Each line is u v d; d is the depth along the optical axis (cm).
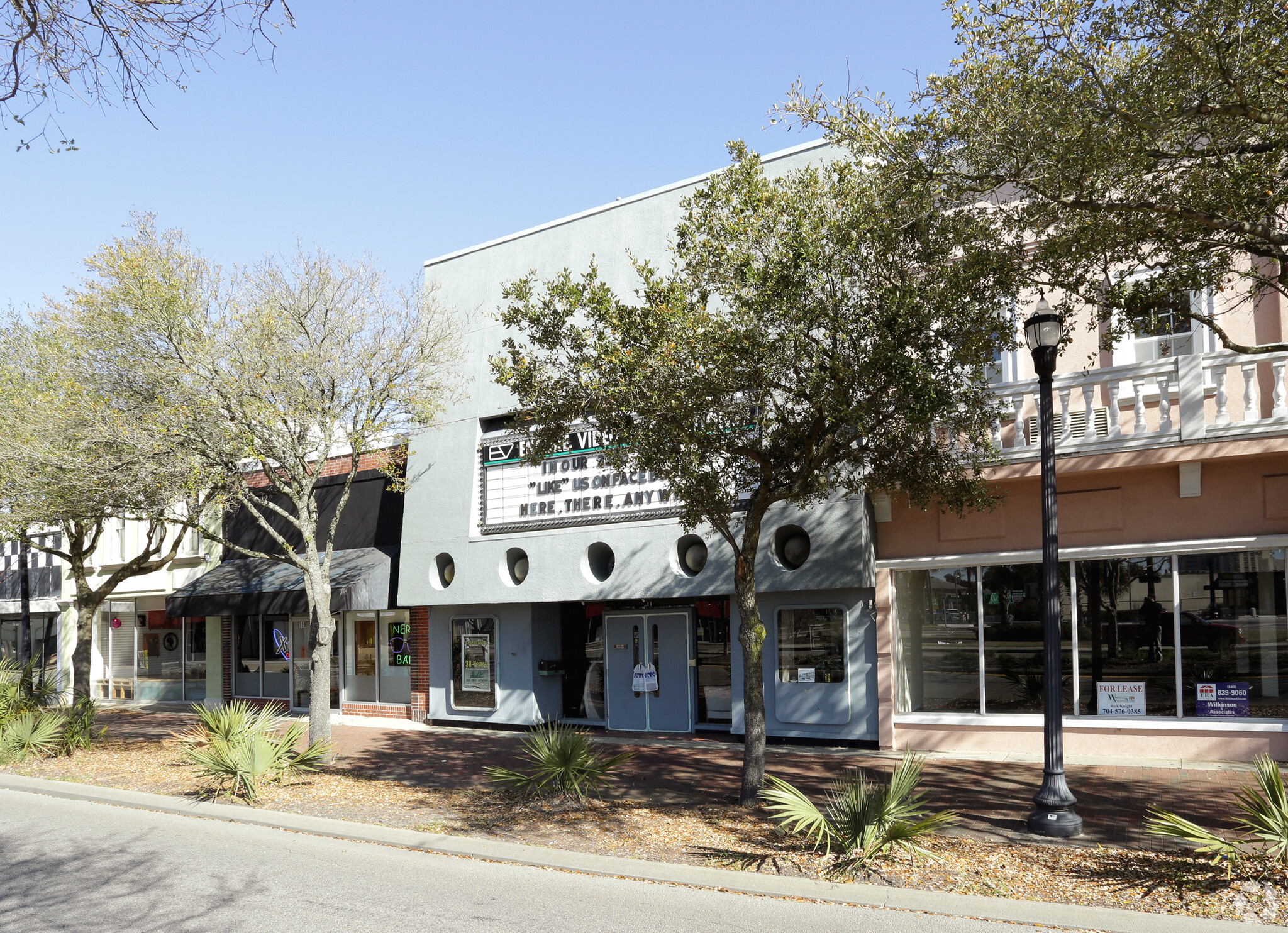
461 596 1772
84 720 1619
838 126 974
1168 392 1172
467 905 718
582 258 1669
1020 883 724
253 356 1359
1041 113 880
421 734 1745
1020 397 1259
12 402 1491
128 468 1362
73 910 710
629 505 1586
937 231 958
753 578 1023
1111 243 932
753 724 1016
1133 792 1018
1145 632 1228
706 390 926
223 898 740
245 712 1365
